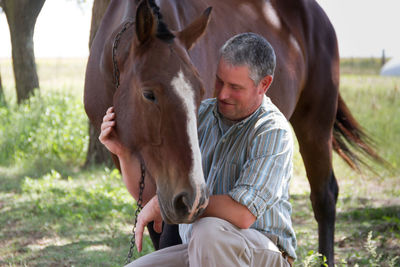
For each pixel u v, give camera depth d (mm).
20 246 5090
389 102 12812
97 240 5297
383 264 4426
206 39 3756
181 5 3605
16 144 9547
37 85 12672
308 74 5012
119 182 7766
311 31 5047
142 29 2486
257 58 2391
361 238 5250
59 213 6133
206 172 2701
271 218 2547
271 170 2414
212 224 2352
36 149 9445
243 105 2473
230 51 2408
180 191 2273
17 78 12570
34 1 11500
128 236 5414
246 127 2553
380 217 5918
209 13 2625
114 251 4957
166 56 2396
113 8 3666
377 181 7719
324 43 5164
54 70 33875
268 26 4574
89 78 3680
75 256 4801
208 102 2869
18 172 8453
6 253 4883
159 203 2449
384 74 17672
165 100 2311
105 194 6914
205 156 2701
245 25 4320
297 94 4816
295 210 6508
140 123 2502
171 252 2650
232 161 2555
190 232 2613
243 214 2361
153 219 2691
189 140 2281
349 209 6395
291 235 2648
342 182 7910
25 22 11945
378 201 6688
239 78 2398
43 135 9734
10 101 13477
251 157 2463
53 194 7004
